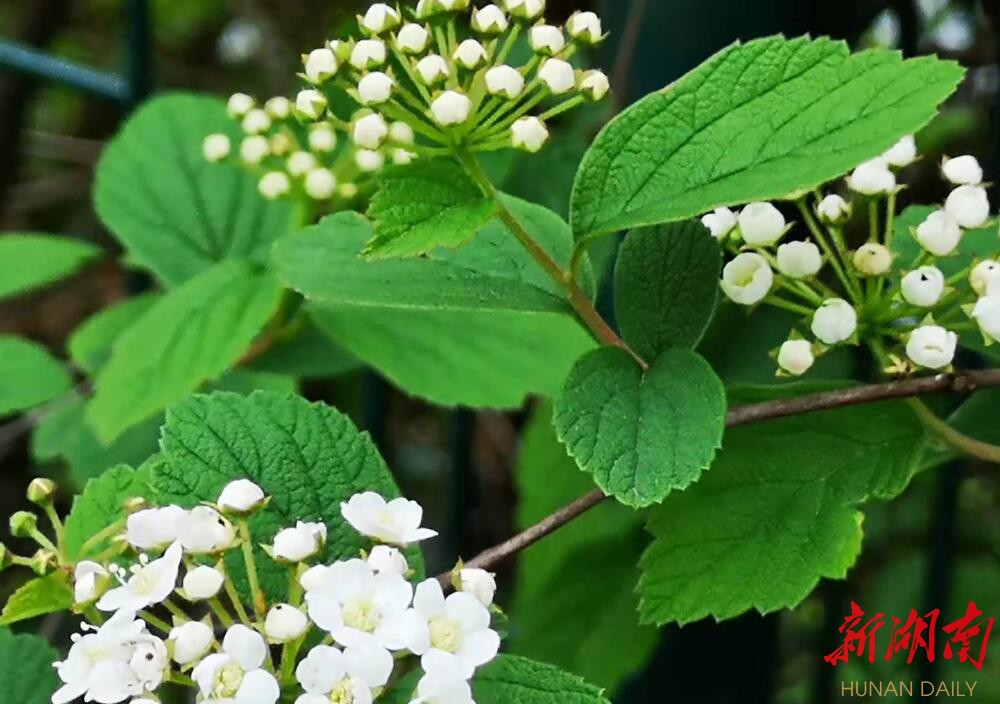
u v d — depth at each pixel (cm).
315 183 36
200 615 33
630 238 32
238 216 40
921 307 31
